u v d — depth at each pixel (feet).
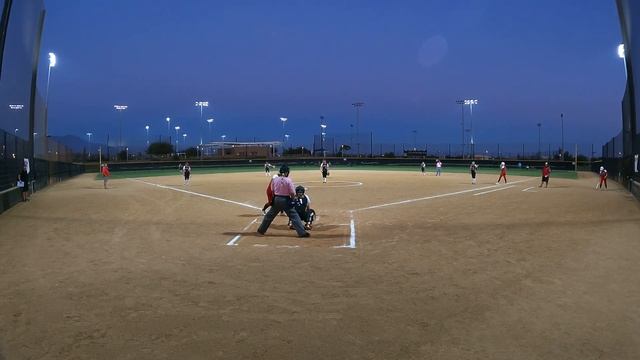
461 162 284.00
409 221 51.01
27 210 62.80
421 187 109.60
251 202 73.97
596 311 20.95
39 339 17.87
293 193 41.27
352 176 169.68
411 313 20.74
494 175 179.32
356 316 20.36
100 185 123.34
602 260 31.24
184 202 74.08
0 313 20.79
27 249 35.45
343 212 59.67
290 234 42.42
